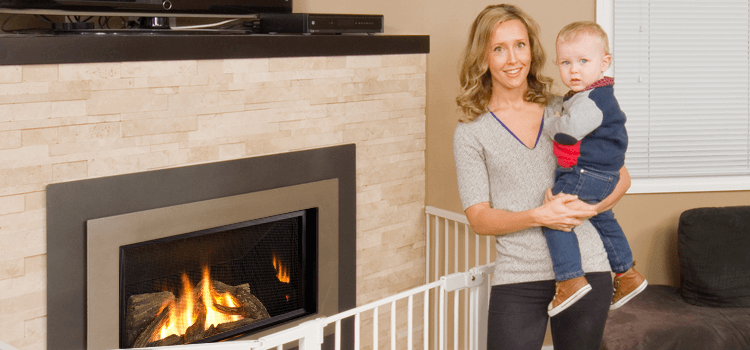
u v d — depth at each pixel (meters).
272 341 1.48
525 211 1.63
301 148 2.45
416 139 2.87
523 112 1.78
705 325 2.58
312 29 2.38
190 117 2.12
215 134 2.20
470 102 1.77
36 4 1.90
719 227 2.83
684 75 3.13
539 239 1.71
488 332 1.82
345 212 2.63
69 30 2.02
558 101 1.83
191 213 2.15
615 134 1.66
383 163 2.76
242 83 2.24
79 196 1.91
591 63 1.67
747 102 3.16
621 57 3.10
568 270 1.62
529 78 1.87
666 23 3.09
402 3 2.92
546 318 1.78
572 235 1.66
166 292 2.21
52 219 1.87
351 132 2.61
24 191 1.81
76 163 1.90
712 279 2.78
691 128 3.17
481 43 1.73
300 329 1.55
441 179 3.05
